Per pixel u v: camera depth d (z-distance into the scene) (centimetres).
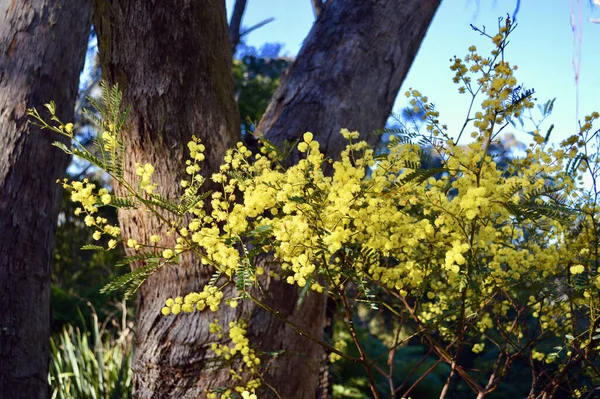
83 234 955
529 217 129
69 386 367
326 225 130
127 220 222
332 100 285
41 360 262
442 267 148
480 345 235
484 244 137
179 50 213
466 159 134
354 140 284
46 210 266
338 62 297
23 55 265
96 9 217
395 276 150
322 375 395
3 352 248
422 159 146
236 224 136
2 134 258
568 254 166
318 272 137
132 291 140
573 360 179
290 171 136
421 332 162
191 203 137
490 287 168
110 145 132
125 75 217
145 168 132
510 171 159
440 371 732
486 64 132
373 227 135
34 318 259
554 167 156
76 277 942
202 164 216
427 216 142
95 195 131
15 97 261
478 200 119
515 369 562
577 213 133
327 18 317
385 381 657
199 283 221
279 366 221
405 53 318
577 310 187
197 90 216
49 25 270
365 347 643
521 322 215
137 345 229
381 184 135
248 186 144
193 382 218
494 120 133
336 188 130
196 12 212
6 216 254
